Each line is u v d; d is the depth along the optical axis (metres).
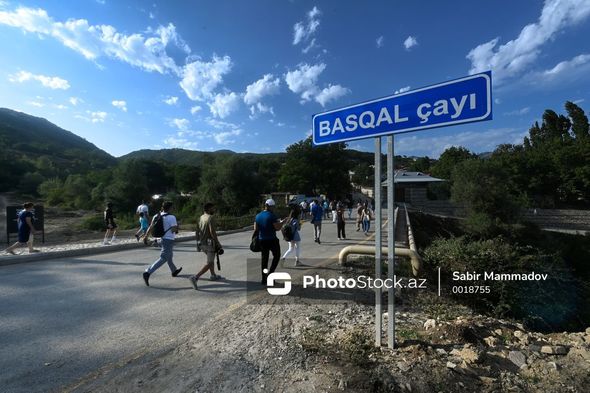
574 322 8.02
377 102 3.12
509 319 6.88
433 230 23.11
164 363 3.24
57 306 5.13
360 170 93.06
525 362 3.02
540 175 47.69
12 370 3.17
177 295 5.66
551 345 3.41
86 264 8.51
